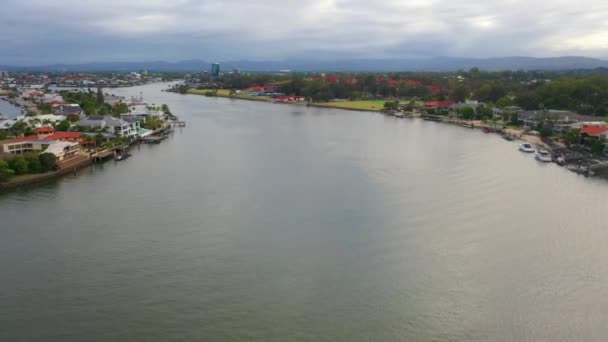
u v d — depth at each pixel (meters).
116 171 73.12
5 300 34.75
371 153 86.12
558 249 43.25
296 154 85.25
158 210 53.38
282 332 31.22
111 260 40.88
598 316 32.97
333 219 50.41
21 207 55.09
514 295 35.50
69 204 56.03
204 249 42.97
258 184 63.97
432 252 42.47
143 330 31.41
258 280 37.50
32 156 70.56
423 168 73.88
